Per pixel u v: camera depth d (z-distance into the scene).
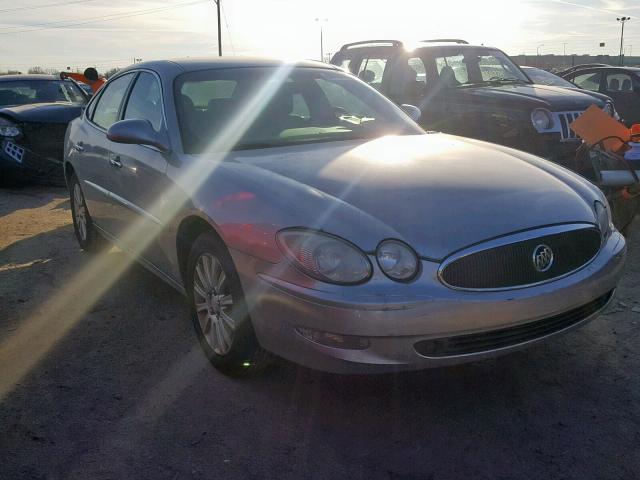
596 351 3.73
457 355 2.88
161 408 3.24
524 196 3.20
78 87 12.34
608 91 11.98
